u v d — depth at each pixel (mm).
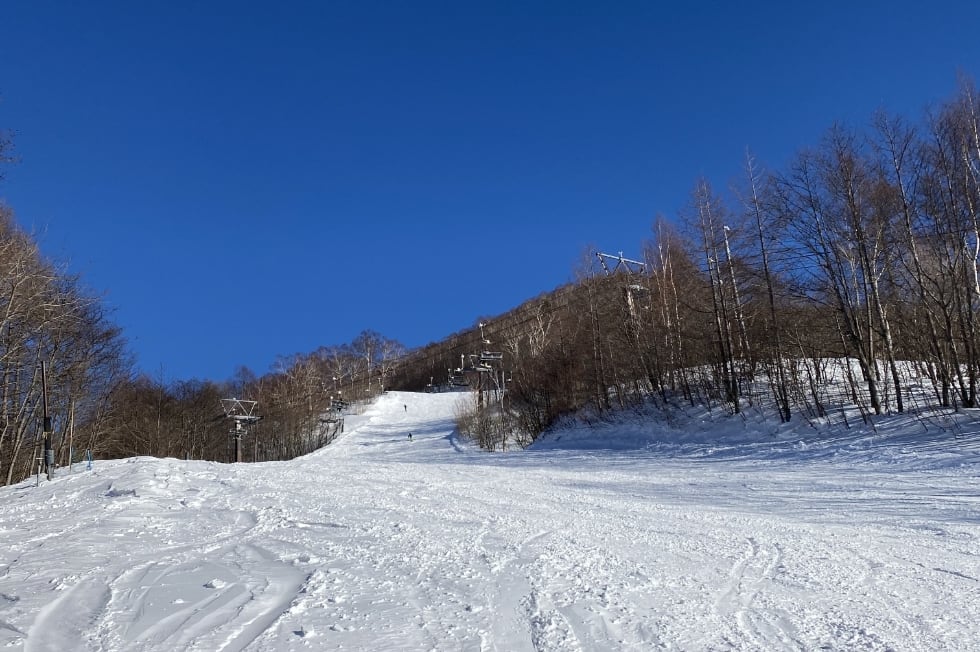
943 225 21031
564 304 42500
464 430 54750
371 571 6590
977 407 19672
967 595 5371
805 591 5602
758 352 27938
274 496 13031
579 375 38250
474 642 4477
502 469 19391
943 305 20672
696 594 5559
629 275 35781
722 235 28875
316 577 6367
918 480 13000
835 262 24188
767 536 8172
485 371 59906
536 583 5953
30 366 27359
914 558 6766
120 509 11703
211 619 5141
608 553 7234
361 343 135250
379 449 57062
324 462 26250
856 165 23266
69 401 33875
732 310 28797
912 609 5016
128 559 7598
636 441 27938
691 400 29656
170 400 65625
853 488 12570
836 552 7125
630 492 13453
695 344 31594
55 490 16156
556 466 21750
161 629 4945
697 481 14992
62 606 5676
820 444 19969
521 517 10008
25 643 4781
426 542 8094
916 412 20703
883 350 26000
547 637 4543
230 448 72625
